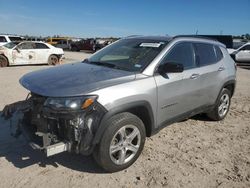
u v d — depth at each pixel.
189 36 5.24
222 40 22.84
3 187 3.47
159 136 5.17
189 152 4.58
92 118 3.48
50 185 3.54
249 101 8.33
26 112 4.01
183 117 4.93
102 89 3.53
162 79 4.25
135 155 4.03
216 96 5.75
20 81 4.20
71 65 4.73
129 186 3.58
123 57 4.63
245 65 21.38
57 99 3.39
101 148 3.60
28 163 4.04
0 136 4.89
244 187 3.69
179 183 3.69
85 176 3.76
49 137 3.46
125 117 3.73
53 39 52.84
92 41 41.31
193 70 4.96
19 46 16.14
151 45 4.68
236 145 4.96
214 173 3.98
